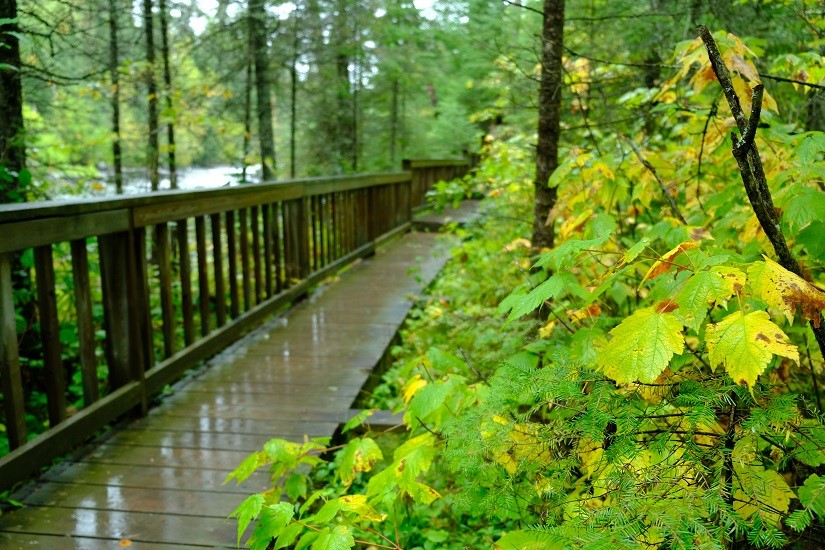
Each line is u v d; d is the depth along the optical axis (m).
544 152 3.57
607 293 2.59
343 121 13.86
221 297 4.44
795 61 2.58
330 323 5.21
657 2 4.25
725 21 3.63
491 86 6.39
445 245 8.93
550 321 2.36
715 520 1.13
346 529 1.40
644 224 3.36
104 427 3.29
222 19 9.56
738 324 1.09
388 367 4.61
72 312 4.72
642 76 4.29
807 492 1.12
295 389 3.73
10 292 2.53
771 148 2.34
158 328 5.61
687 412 1.21
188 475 2.71
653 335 1.11
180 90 8.52
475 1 4.89
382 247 9.16
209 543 2.22
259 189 5.03
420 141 17.94
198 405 3.50
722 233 2.29
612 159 2.81
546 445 1.35
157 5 8.02
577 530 1.09
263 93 10.14
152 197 3.46
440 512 2.37
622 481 1.17
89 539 2.25
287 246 5.72
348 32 12.15
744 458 1.19
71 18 5.23
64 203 2.77
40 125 7.54
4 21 3.00
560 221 4.43
